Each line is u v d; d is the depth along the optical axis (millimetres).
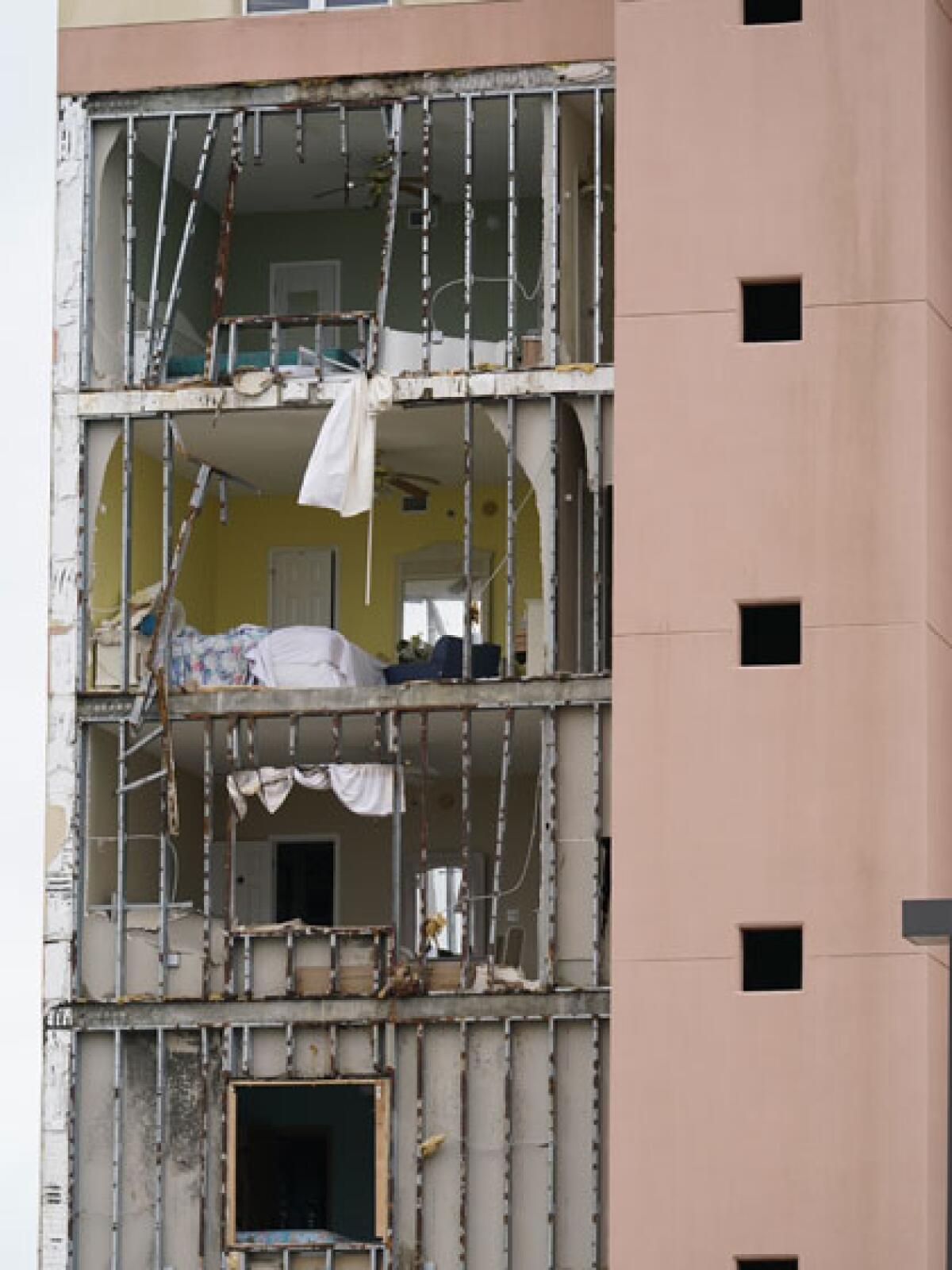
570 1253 96688
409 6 102750
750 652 94938
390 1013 98312
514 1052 97875
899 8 95812
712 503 94188
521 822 109938
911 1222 90562
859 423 93938
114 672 102438
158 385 102625
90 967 100375
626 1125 91875
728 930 92375
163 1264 98562
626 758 93500
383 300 102750
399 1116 98250
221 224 112438
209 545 112875
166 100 103750
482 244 112000
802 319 94750
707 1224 91250
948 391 95688
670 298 95188
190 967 99875
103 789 102125
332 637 101438
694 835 92875
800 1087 91438
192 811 109000
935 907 67062
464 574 107625
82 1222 99062
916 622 92938
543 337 101000
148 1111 99312
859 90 95438
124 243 104875
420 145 106375
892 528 93438
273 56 103125
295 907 110438
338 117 103625
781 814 92688
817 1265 90812
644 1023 92250
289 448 106812
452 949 109500
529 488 111625
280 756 106875
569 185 102750
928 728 92625
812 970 91875
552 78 101812
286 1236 98625
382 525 113062
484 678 100000
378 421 103688
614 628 94062
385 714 100562
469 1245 97188
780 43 96000
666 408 94750
